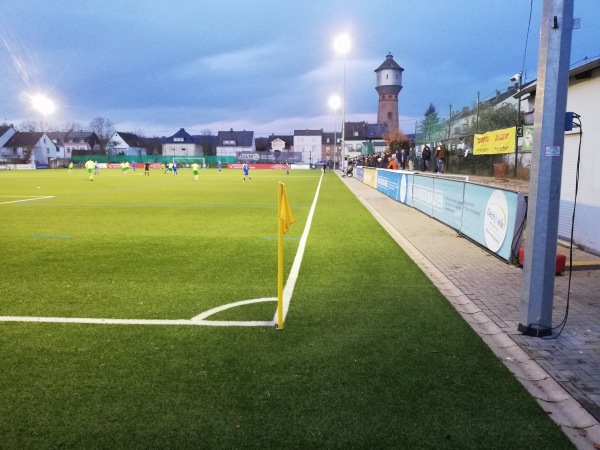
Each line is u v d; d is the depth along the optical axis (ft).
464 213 32.78
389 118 305.32
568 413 10.14
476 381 11.50
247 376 11.75
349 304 17.69
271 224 39.83
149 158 281.95
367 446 8.94
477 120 77.00
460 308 17.29
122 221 41.55
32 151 296.51
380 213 46.85
